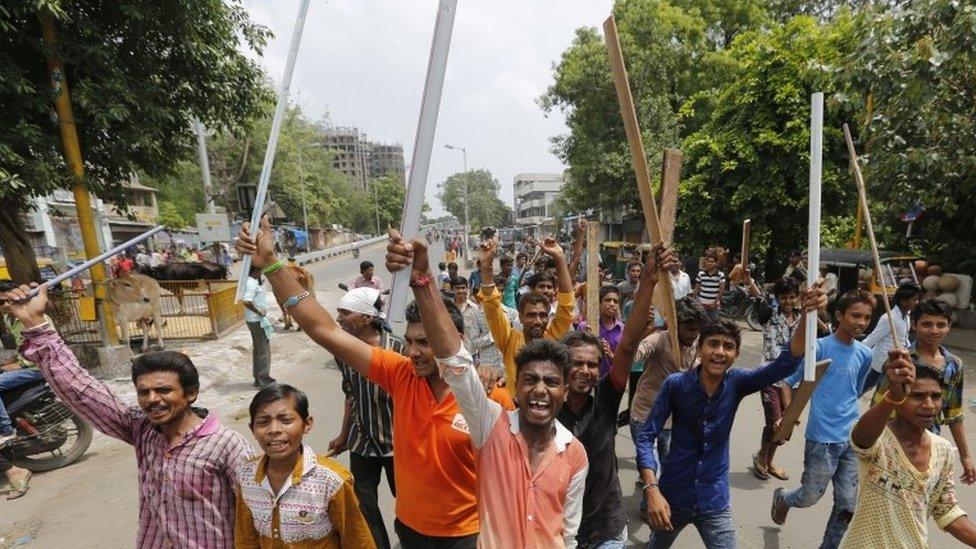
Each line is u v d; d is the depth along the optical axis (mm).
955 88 7223
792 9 19781
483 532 1771
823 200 12484
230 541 2168
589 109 18438
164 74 8422
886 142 7902
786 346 2564
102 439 5613
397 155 122312
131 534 3850
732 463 4617
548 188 78875
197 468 2104
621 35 17406
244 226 1988
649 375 3832
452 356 1789
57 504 4285
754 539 3533
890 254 10852
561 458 1851
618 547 2371
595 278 3941
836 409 3084
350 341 2254
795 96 11734
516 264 11297
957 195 8992
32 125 6703
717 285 8297
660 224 2410
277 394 2029
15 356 4969
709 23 20547
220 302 10398
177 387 2094
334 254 39344
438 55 1601
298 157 41688
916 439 2176
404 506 2305
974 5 6324
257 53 9523
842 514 3111
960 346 8344
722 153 12883
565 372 1854
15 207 7828
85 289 8820
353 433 3096
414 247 1688
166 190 41250
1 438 4375
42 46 6625
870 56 7258
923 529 2170
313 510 2027
